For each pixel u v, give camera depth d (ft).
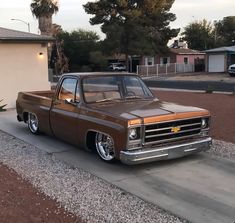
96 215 18.26
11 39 53.21
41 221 17.65
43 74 57.41
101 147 26.40
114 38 178.60
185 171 24.50
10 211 18.72
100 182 22.79
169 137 24.54
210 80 124.26
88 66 208.13
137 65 192.54
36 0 176.35
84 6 189.78
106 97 27.78
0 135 36.09
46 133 33.35
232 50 176.96
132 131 23.31
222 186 21.90
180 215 18.22
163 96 71.31
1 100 54.13
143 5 188.55
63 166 25.91
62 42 204.54
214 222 17.52
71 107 28.40
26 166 26.11
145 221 17.65
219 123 39.45
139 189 21.59
